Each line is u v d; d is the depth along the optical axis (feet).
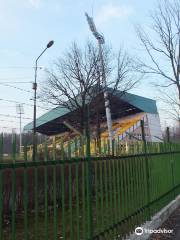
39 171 20.12
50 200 21.39
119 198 27.81
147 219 35.40
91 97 96.53
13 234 16.05
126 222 29.27
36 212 17.84
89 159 22.84
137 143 34.35
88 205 22.63
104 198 25.30
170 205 45.09
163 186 43.68
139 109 149.38
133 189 31.60
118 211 27.50
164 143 46.73
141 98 151.02
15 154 16.53
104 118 114.11
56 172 20.11
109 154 26.37
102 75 95.09
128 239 28.78
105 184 25.29
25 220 16.74
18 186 19.33
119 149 29.01
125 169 29.73
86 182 22.67
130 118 152.15
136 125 139.95
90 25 88.79
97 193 24.06
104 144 26.11
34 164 17.78
